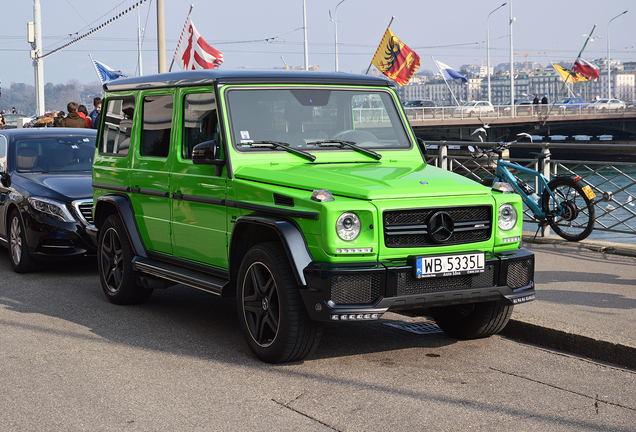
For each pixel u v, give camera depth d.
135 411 4.21
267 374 4.87
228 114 5.45
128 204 6.75
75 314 6.63
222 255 5.50
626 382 4.70
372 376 4.82
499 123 60.78
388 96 6.22
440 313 5.90
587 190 8.91
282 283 4.82
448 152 11.27
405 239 4.79
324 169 5.35
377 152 5.92
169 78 6.21
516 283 5.15
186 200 5.85
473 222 4.98
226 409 4.23
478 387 4.59
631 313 5.93
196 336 5.86
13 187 8.96
